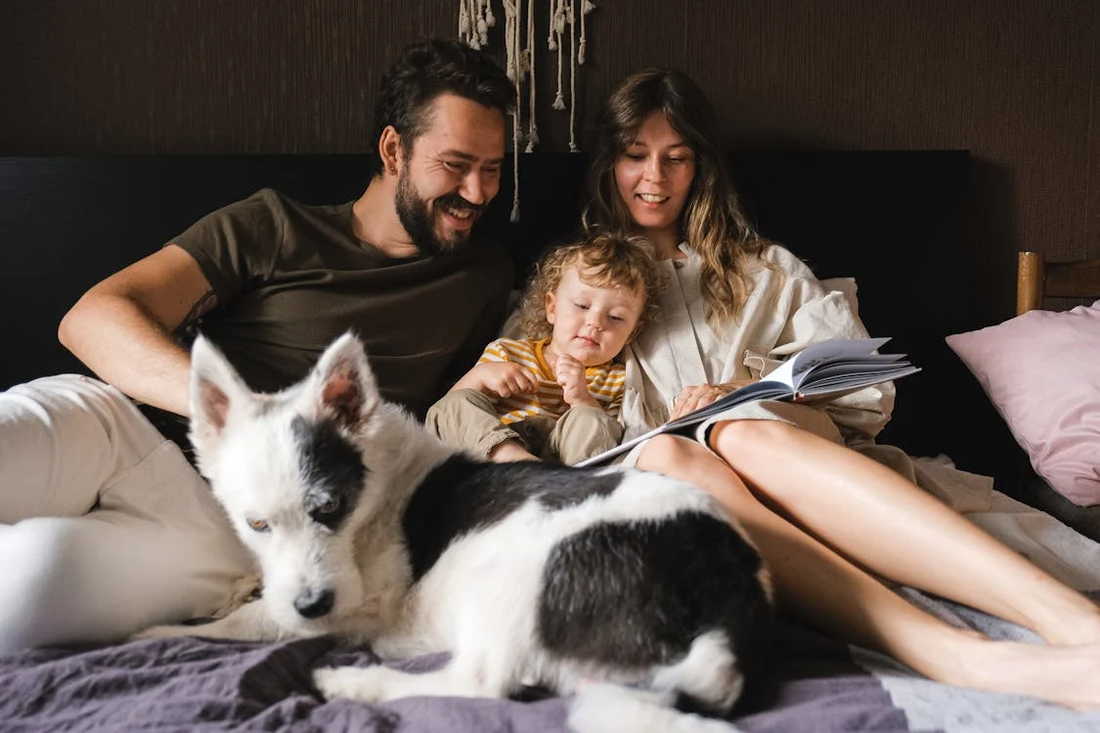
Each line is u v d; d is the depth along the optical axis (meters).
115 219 2.68
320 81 2.90
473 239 2.62
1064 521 2.56
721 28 3.02
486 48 2.94
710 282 2.54
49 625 1.50
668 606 1.32
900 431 3.02
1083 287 2.93
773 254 2.61
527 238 2.88
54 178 2.65
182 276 2.18
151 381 1.88
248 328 2.30
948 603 1.73
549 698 1.36
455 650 1.49
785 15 3.03
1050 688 1.36
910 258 2.97
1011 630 1.63
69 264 2.67
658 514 1.40
